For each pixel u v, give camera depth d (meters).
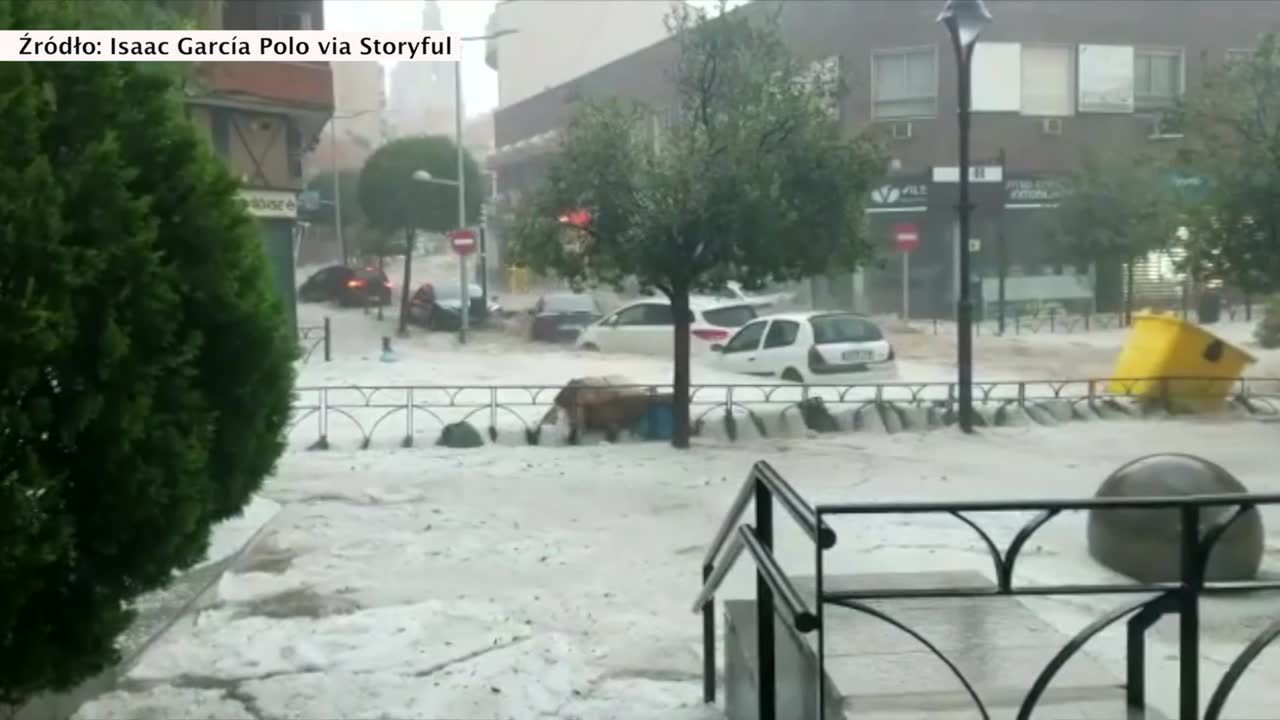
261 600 7.49
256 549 8.82
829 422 15.22
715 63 13.55
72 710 5.52
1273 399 17.55
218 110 26.05
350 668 6.17
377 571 8.25
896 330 34.34
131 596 4.53
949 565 8.12
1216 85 15.47
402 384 20.86
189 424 4.47
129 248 4.22
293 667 6.18
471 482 11.70
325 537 9.25
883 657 4.72
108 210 4.20
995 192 39.47
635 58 47.50
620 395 14.60
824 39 41.41
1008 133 39.69
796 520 3.97
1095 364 25.75
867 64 40.34
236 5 30.47
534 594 7.65
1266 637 3.60
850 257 13.91
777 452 13.57
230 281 4.86
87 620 4.27
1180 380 16.59
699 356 24.64
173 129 4.87
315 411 15.67
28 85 4.05
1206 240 15.27
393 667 6.18
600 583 7.96
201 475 4.57
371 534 9.37
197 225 4.80
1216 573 7.21
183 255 4.77
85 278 4.02
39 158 3.97
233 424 5.00
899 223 40.12
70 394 4.08
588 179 13.37
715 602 6.52
